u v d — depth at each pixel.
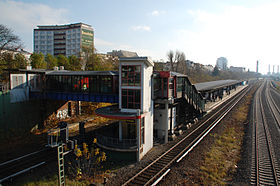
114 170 17.02
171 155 19.36
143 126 19.98
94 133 27.16
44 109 32.41
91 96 27.78
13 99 27.86
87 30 106.19
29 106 30.30
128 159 19.14
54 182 14.95
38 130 30.89
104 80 27.09
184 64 92.69
